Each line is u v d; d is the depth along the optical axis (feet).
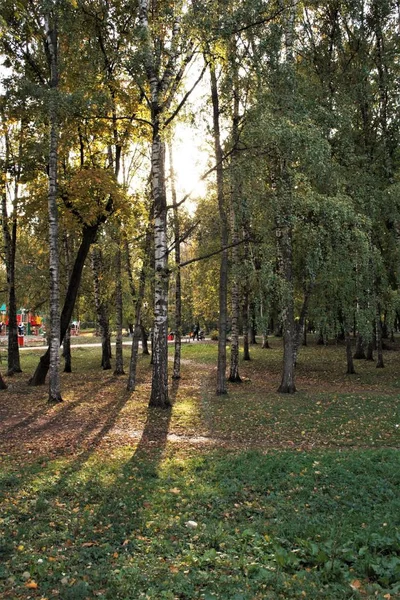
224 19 39.86
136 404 50.31
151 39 42.83
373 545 17.28
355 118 66.59
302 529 19.13
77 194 56.80
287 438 35.78
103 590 14.76
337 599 14.01
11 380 72.13
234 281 60.75
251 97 48.34
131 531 19.52
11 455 31.40
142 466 28.66
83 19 50.88
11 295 80.84
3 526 19.81
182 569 16.17
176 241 52.85
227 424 40.55
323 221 49.70
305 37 63.62
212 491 24.11
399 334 166.50
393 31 66.44
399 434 35.73
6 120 54.80
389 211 61.26
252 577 15.51
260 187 48.26
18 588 14.76
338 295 64.59
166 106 44.83
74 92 45.68
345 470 26.30
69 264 88.84
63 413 45.80
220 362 57.47
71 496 23.72
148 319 92.53
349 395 54.65
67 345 84.69
